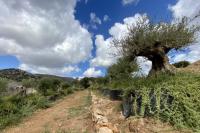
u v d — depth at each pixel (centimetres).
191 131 710
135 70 1398
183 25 1041
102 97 1345
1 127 1180
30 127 1101
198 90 805
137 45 1042
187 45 1048
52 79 2638
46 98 1736
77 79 3100
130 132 781
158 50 1036
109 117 934
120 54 1103
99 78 2506
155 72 1040
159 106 796
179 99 781
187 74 967
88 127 895
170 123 758
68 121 1025
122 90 1065
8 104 1400
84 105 1272
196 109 759
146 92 855
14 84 2477
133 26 1062
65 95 2150
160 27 1038
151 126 764
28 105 1466
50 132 946
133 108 870
